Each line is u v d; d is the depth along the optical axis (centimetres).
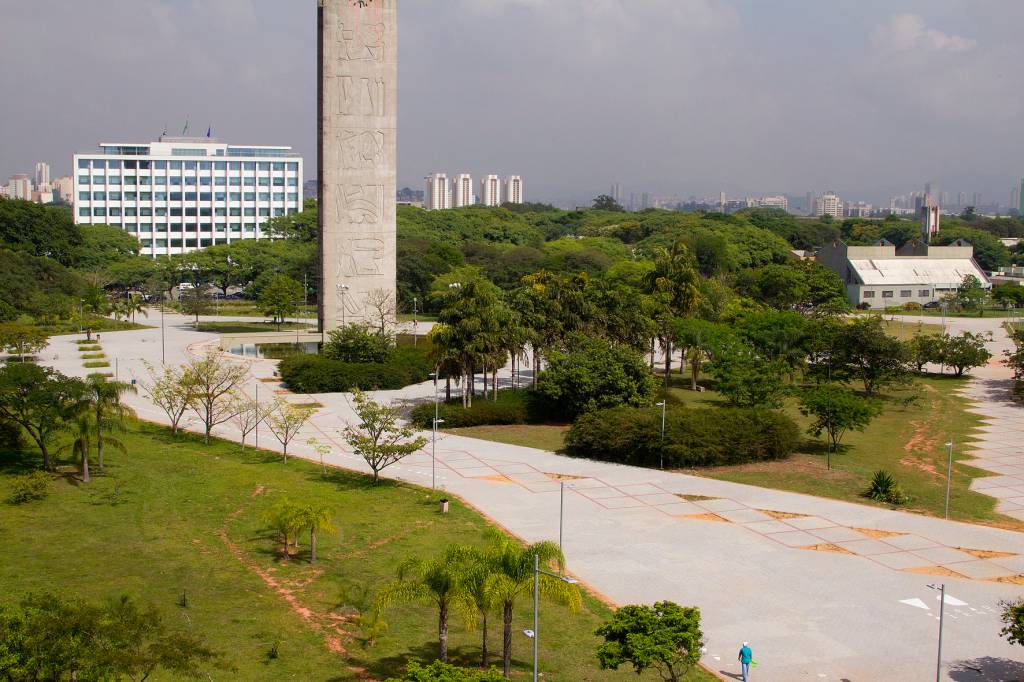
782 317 11969
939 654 3988
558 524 6156
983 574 5391
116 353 12656
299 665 3969
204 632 4241
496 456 8038
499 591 3812
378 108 12294
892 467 7831
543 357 10538
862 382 11788
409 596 3981
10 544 5309
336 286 12431
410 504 6538
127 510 6109
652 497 6844
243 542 5581
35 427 7088
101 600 4447
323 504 5522
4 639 3150
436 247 19788
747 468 7719
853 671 4175
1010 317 19150
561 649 4325
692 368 11769
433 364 9569
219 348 13138
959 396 11062
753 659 4266
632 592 5038
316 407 9831
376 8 12106
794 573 5350
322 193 12319
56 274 16450
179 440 8238
